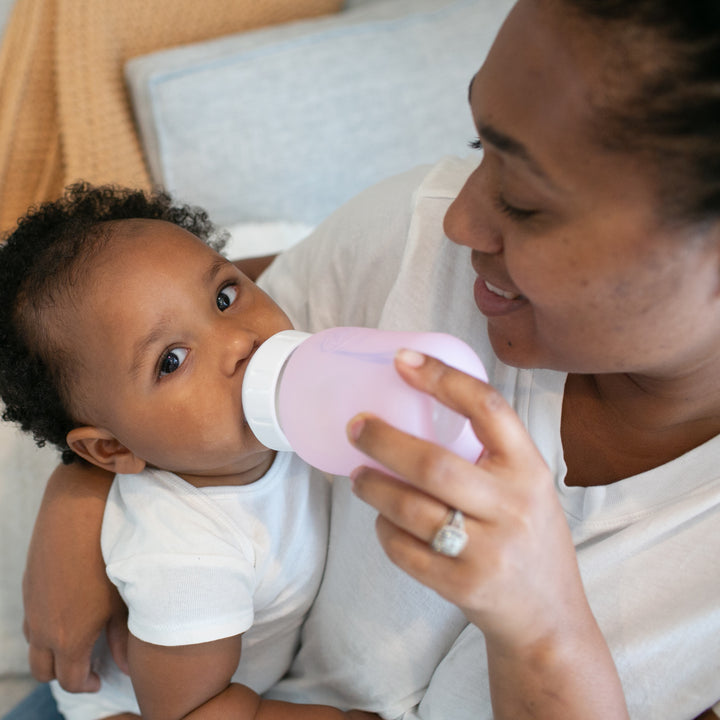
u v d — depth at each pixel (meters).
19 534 1.05
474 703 0.70
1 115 1.29
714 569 0.64
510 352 0.60
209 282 0.73
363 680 0.76
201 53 1.39
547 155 0.46
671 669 0.65
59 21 1.28
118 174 1.34
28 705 1.00
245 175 1.44
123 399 0.72
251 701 0.75
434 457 0.45
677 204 0.45
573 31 0.44
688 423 0.63
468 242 0.55
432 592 0.71
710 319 0.52
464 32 1.56
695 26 0.40
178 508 0.75
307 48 1.44
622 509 0.66
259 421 0.62
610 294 0.49
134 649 0.74
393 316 0.74
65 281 0.73
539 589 0.50
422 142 1.55
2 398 0.83
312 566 0.81
